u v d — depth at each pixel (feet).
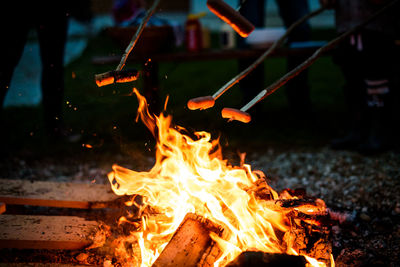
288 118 17.51
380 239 8.87
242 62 15.94
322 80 23.13
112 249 8.17
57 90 14.57
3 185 9.83
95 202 9.23
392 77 12.49
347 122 16.71
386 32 11.80
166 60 14.93
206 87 21.54
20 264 7.25
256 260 6.55
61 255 7.82
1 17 10.57
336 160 13.14
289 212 7.63
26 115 17.81
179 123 16.31
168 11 40.98
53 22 13.39
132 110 18.25
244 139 15.20
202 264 6.95
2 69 11.03
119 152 14.17
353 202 10.60
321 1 12.42
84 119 17.11
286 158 13.58
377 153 13.16
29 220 8.44
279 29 15.35
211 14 40.42
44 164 13.10
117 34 14.19
